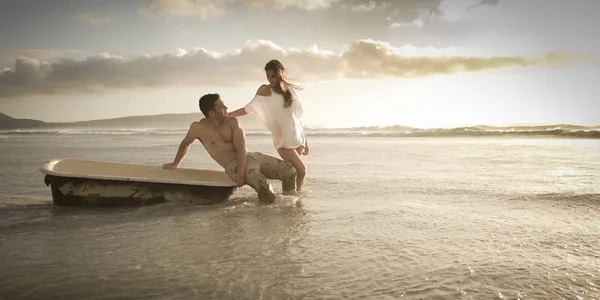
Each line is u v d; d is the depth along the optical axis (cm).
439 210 375
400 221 335
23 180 571
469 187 493
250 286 204
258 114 437
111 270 225
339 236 292
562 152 998
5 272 222
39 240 283
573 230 304
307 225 323
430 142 1535
